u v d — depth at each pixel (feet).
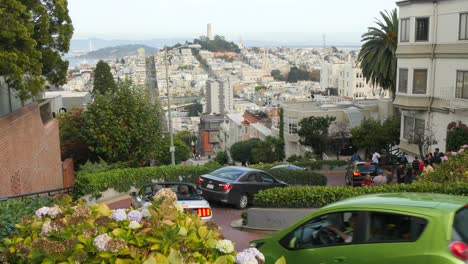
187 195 41.63
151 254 14.28
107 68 178.60
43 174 69.05
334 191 42.34
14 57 47.06
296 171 80.69
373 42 129.59
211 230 16.80
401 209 17.98
